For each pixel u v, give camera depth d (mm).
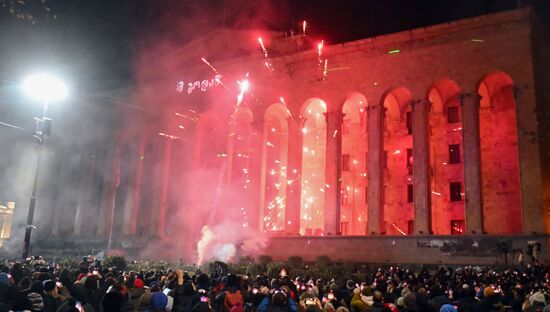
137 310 10805
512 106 44344
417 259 39156
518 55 39438
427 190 40906
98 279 13406
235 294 11758
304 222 51219
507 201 43062
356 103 50000
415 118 42531
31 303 9086
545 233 35656
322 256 39906
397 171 48375
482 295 16500
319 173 51844
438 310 10000
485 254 36812
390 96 48094
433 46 42938
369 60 45531
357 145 50812
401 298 12320
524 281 24625
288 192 46500
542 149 39438
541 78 41344
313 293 13961
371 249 41250
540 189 36719
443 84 44750
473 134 39875
